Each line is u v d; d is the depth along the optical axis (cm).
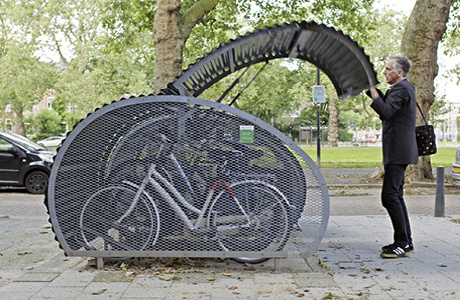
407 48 1593
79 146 538
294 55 660
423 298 444
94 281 492
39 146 1498
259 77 4109
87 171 539
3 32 4306
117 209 539
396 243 604
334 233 760
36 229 811
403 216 604
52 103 6569
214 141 536
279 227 534
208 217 535
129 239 539
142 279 499
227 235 535
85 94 3884
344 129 8956
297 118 7612
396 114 600
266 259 556
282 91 4691
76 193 539
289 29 563
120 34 2247
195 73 612
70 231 539
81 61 3884
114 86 3903
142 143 539
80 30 3903
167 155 538
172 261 562
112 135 539
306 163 531
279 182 533
